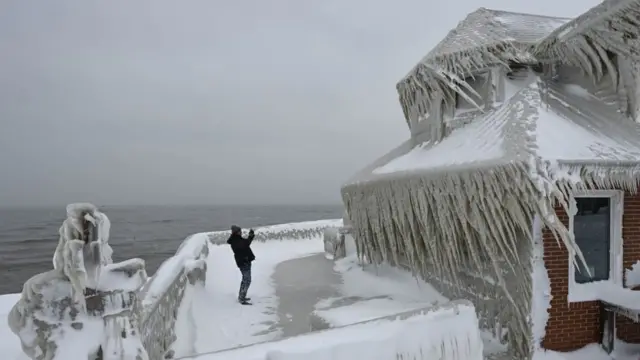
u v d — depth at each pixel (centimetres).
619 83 703
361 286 1006
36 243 5491
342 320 641
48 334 304
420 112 997
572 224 604
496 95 820
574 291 598
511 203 554
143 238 5834
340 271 1221
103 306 324
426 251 812
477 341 538
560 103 693
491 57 816
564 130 595
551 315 586
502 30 873
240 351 412
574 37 696
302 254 1585
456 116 887
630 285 625
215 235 1706
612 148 577
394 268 995
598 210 632
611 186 590
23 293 312
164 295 609
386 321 500
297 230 1969
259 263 1400
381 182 886
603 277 630
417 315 519
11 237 6369
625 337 615
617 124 671
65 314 312
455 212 650
